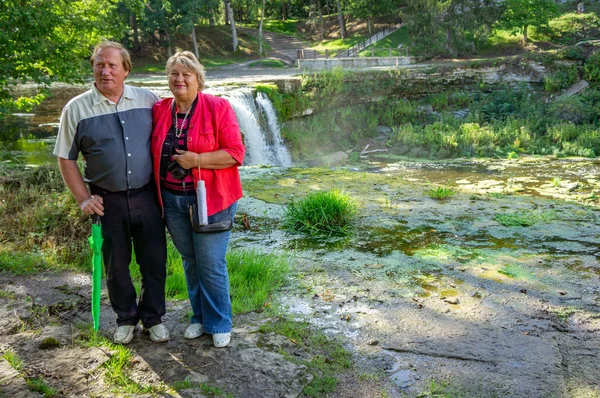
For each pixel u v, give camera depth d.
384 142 21.48
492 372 3.18
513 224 6.45
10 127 17.92
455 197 7.91
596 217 6.83
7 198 6.63
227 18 52.56
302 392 2.94
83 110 3.06
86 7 12.68
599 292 4.43
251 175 9.57
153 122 3.22
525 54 26.09
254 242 5.85
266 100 18.95
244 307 4.04
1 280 4.50
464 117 23.69
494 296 4.34
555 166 15.61
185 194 3.16
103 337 3.51
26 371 3.07
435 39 30.73
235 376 3.06
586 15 37.44
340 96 22.19
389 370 3.21
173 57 3.07
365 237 6.00
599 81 24.81
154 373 3.09
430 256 5.35
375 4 44.88
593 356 3.38
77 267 4.86
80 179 3.15
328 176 9.45
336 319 3.90
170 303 4.11
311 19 54.41
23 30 10.81
